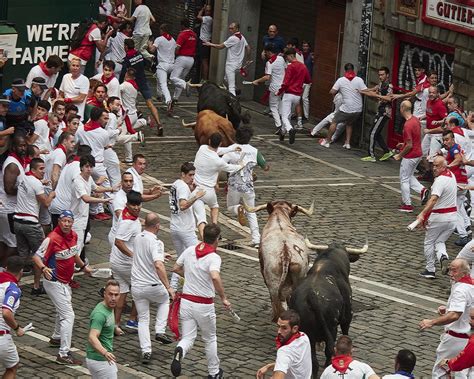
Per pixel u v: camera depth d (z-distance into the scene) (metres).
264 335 16.56
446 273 19.61
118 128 21.28
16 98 19.09
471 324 13.48
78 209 17.91
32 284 17.92
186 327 14.60
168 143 27.08
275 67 28.41
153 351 15.71
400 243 21.20
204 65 33.72
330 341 14.20
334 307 14.36
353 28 28.70
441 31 26.28
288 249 15.80
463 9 25.52
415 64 27.50
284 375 12.54
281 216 16.78
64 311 15.13
